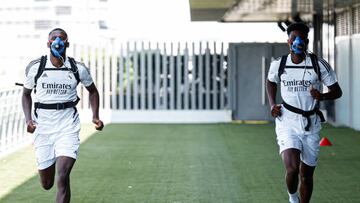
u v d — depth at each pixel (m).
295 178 18.70
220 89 55.97
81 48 55.59
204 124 53.72
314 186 25.72
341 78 50.59
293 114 18.98
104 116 55.97
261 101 55.59
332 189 25.09
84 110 54.72
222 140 41.66
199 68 55.97
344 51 49.69
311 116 18.98
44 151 18.95
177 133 46.34
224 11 50.25
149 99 56.31
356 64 46.78
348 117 49.19
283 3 45.06
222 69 55.94
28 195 24.14
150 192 24.70
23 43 56.47
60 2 71.62
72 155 18.56
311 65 18.89
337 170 29.48
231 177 27.81
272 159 32.97
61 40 18.55
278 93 54.97
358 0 43.12
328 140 38.66
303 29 18.89
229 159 33.06
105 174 28.78
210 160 32.78
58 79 18.73
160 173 28.97
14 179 27.38
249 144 39.38
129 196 24.00
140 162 32.25
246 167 30.48
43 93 18.80
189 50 56.12
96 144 39.66
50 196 23.97
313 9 50.00
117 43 56.28
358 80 46.47
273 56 55.34
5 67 54.66
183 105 56.44
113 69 56.28
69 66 18.84
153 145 39.16
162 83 56.31
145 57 56.38
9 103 34.56
